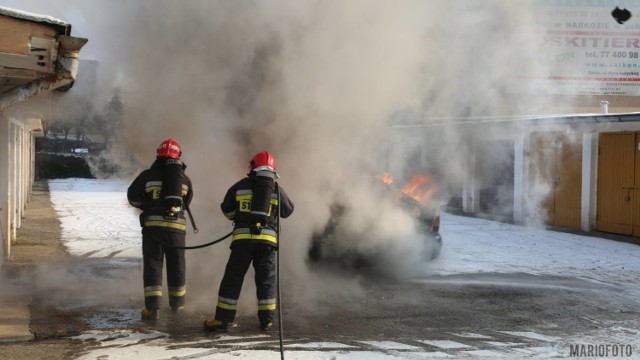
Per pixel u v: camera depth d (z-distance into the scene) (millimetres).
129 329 4977
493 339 4906
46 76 4172
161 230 5270
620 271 7996
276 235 5004
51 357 4262
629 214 11570
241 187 5188
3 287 6340
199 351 4453
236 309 5312
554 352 4594
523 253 9391
